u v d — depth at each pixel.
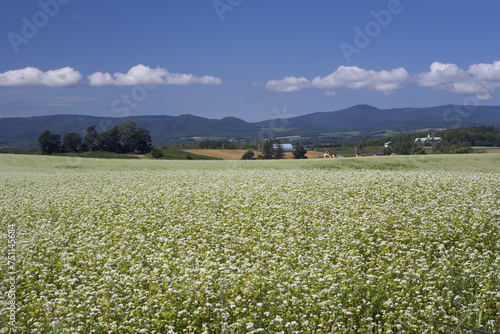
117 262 11.39
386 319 7.71
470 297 8.44
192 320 7.84
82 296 8.76
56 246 13.37
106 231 15.45
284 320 7.55
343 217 15.62
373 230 13.88
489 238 12.73
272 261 10.54
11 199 23.11
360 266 10.32
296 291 8.62
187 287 8.85
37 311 8.21
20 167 45.38
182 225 16.02
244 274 9.79
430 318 7.33
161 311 7.91
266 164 44.53
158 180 29.75
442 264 10.20
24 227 16.28
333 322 7.51
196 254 11.50
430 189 21.00
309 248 12.55
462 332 6.90
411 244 12.35
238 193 21.80
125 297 8.68
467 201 17.66
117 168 45.00
